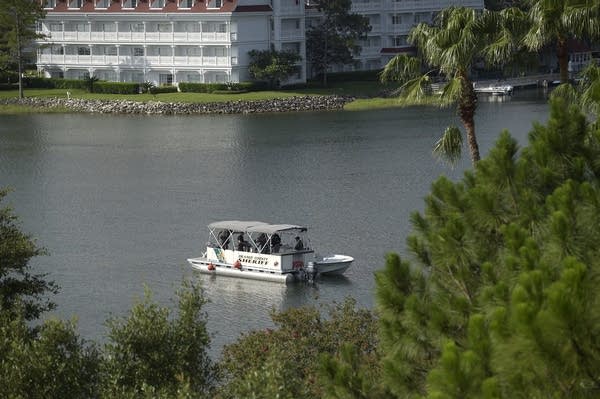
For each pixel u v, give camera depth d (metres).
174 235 155.62
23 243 83.19
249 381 59.09
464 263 50.56
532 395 36.34
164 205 177.38
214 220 165.62
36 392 61.88
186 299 69.88
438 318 46.22
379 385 49.84
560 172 53.31
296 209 171.75
